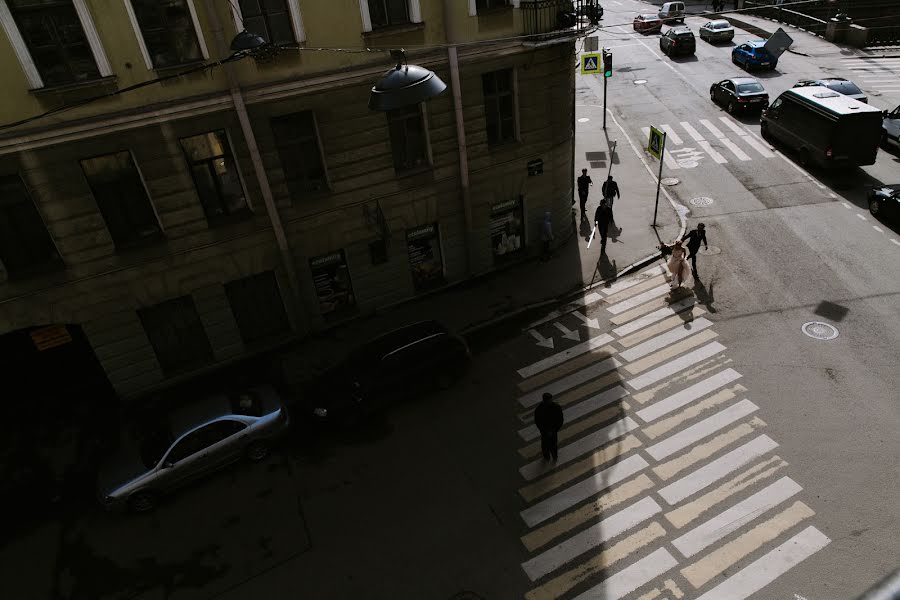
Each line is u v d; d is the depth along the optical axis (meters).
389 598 9.72
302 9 13.64
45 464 13.44
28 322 13.30
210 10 12.62
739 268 17.73
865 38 37.50
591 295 17.50
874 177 22.33
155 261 14.07
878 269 16.89
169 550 11.00
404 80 8.77
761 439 11.89
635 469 11.57
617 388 13.76
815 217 20.00
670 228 20.47
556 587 9.59
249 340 16.20
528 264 19.45
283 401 13.86
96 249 13.41
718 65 36.94
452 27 15.50
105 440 13.91
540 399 13.73
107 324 14.09
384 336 14.41
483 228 18.50
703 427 12.36
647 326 15.80
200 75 13.13
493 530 10.70
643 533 10.29
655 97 32.91
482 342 15.98
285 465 12.62
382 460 12.52
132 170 13.37
